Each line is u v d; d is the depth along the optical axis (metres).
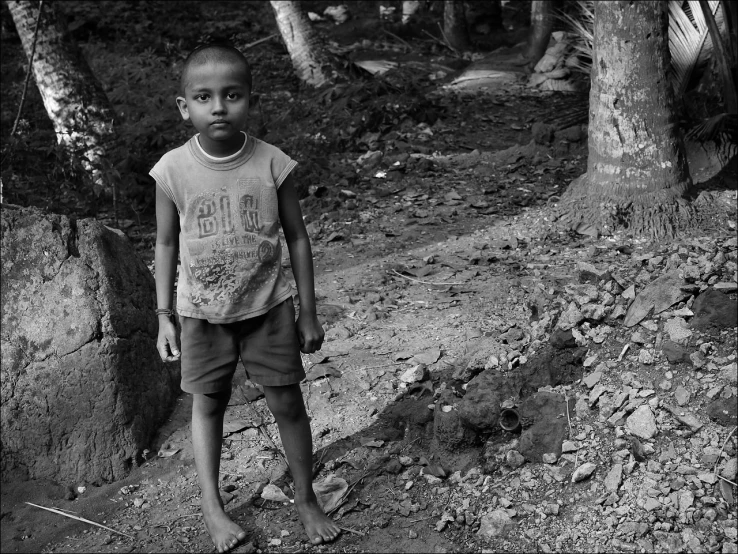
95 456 3.46
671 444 3.21
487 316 4.48
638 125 5.43
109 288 3.57
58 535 3.19
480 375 3.62
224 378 2.97
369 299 4.82
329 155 8.02
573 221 5.66
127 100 9.54
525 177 7.01
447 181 7.04
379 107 8.87
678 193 5.49
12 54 13.53
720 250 4.61
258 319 2.90
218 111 2.62
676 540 2.88
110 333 3.50
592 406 3.43
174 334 2.88
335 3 20.56
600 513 3.03
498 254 5.39
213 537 3.03
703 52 7.18
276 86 11.88
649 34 5.30
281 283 2.93
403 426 3.67
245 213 2.80
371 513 3.20
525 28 16.17
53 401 3.45
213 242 2.79
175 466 3.52
